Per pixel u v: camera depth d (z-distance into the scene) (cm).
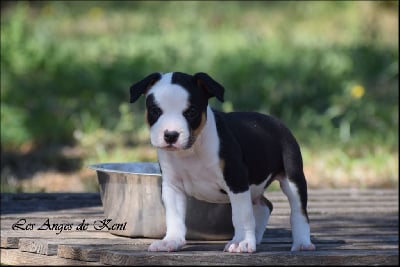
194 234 556
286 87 1297
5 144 1096
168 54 1414
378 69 1384
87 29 1856
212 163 491
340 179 988
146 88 485
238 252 496
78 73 1339
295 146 540
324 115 1188
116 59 1415
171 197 515
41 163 1023
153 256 482
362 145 1102
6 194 759
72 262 518
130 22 1972
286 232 618
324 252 518
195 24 1906
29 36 1455
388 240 598
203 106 476
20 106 1175
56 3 2147
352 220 699
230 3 2275
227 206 554
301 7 2178
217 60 1430
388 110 1205
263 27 1927
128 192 564
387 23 1812
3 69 1259
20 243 552
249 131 518
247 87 1296
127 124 1141
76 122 1167
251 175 515
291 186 536
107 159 1008
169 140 459
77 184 938
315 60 1432
